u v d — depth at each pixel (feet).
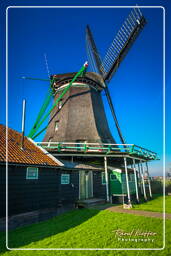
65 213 43.60
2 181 32.30
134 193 75.46
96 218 35.76
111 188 64.34
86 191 54.75
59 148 53.52
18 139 48.06
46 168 42.11
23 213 35.09
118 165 77.25
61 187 46.11
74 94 78.69
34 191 38.27
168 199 69.10
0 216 31.04
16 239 26.78
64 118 73.72
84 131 69.26
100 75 88.69
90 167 58.08
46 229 31.30
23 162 35.96
